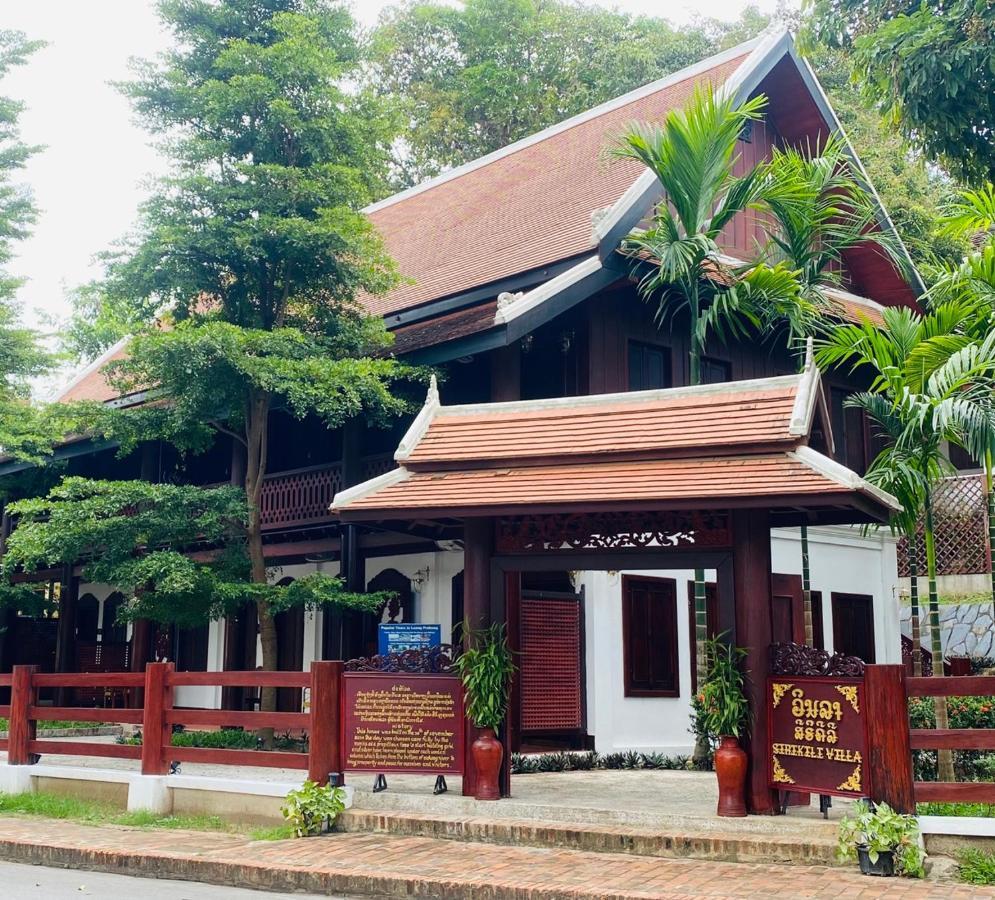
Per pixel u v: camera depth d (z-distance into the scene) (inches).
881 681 333.1
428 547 659.4
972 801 322.7
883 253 793.6
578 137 831.7
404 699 418.0
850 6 617.9
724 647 372.8
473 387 663.1
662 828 364.2
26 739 503.8
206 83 581.0
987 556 778.2
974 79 562.6
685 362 669.9
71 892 332.5
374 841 382.9
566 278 563.5
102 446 799.7
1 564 695.1
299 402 549.3
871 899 289.0
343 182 604.7
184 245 580.1
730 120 525.7
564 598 616.4
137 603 605.0
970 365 438.3
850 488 345.4
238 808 430.0
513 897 309.9
